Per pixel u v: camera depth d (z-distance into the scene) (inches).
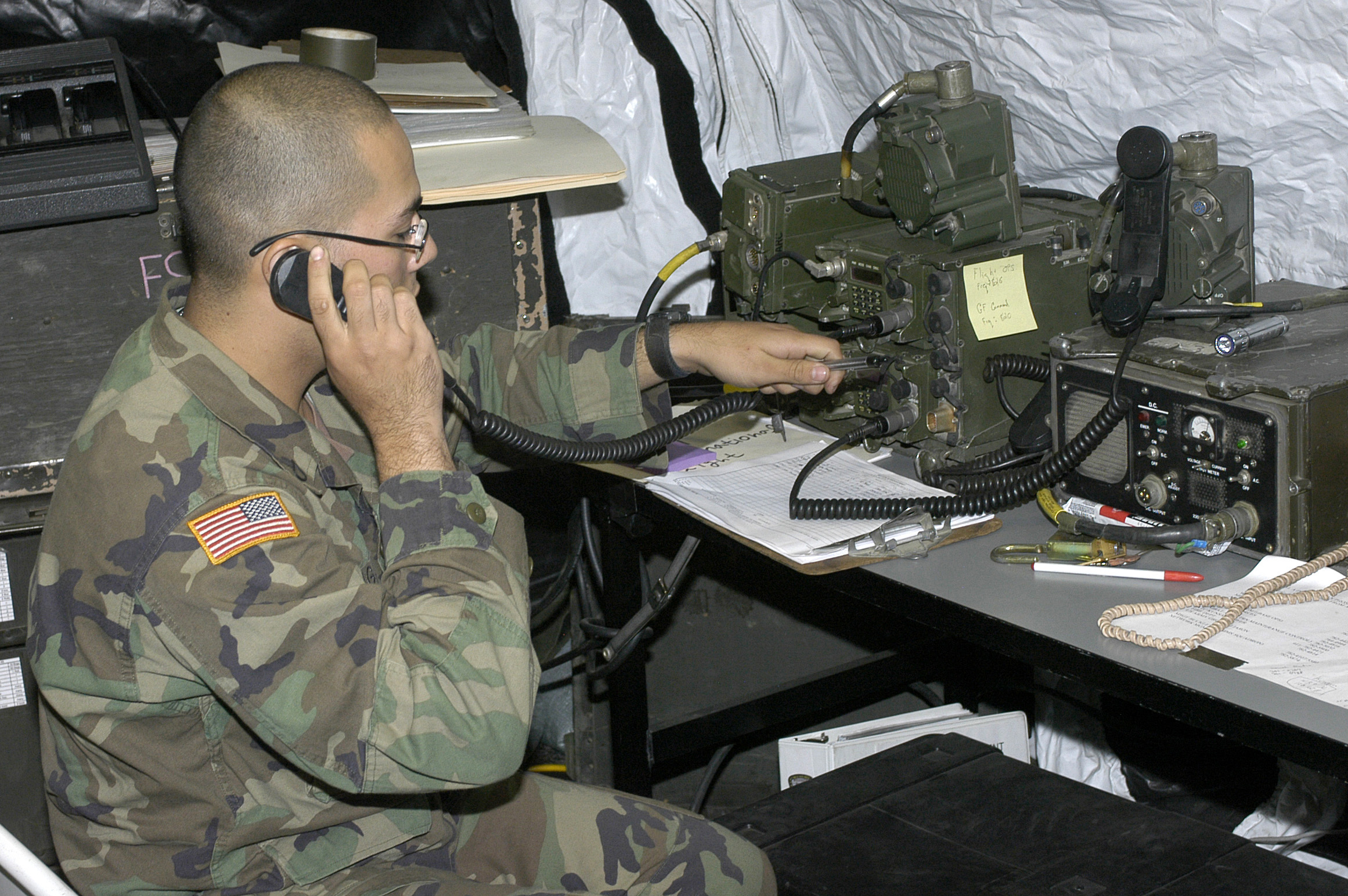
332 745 42.3
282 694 41.6
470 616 43.9
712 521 60.8
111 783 45.2
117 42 74.2
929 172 61.4
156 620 41.6
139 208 63.2
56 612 44.0
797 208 68.6
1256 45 64.6
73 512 43.4
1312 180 68.5
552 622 95.4
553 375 63.3
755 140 91.6
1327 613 48.2
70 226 64.1
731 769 96.5
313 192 45.1
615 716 77.5
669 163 90.0
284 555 42.5
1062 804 59.3
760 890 54.0
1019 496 58.2
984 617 50.4
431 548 44.9
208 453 43.7
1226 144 70.0
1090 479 58.7
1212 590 50.3
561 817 55.8
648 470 66.0
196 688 43.5
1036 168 81.5
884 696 98.9
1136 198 58.1
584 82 87.4
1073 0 69.2
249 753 45.8
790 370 61.9
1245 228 62.0
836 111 92.7
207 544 41.8
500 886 48.0
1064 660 47.6
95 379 67.0
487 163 66.7
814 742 78.5
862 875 55.3
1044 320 64.2
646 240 92.0
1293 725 40.6
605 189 90.0
